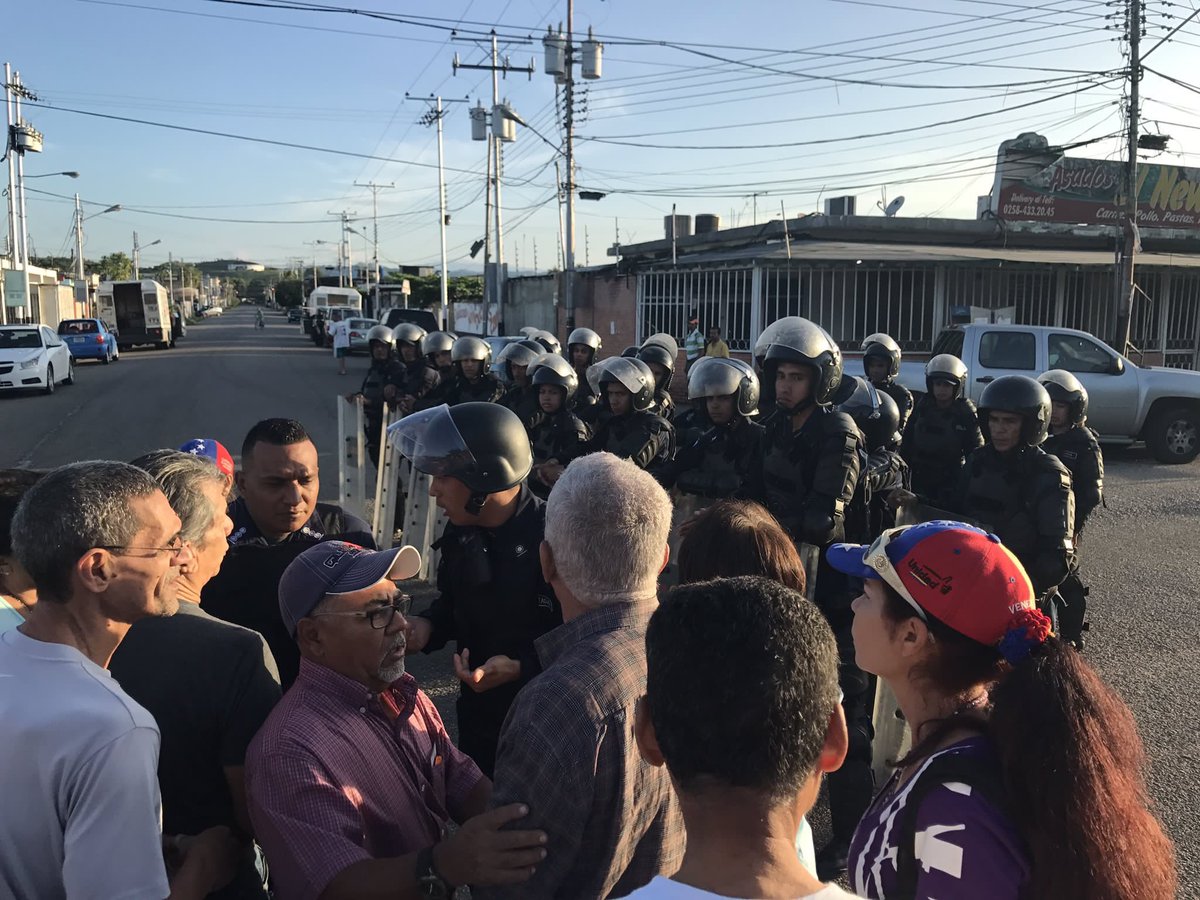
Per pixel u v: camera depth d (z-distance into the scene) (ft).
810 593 13.02
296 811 5.90
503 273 111.34
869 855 5.34
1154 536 28.30
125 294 125.90
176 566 5.82
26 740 4.99
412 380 31.76
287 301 421.18
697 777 4.18
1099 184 76.54
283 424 9.74
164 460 7.45
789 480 13.98
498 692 9.36
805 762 4.19
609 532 6.16
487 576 9.12
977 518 14.87
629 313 78.43
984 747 5.24
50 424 53.06
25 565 5.40
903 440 23.81
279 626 9.32
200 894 5.96
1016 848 4.89
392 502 23.89
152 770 5.23
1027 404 14.19
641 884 5.74
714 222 93.04
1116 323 58.29
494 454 8.97
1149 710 15.80
